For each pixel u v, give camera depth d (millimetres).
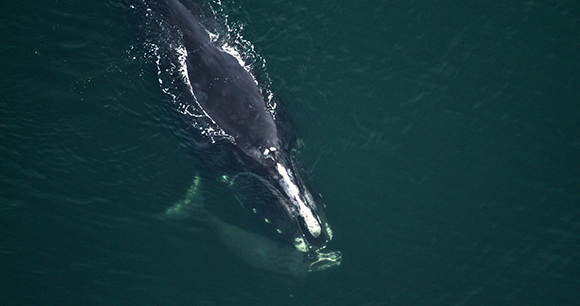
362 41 98500
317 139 89562
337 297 77938
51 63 91875
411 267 80500
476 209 85188
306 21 99000
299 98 92375
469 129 91688
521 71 96062
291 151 84312
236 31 94500
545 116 92125
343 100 93500
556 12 101250
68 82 90625
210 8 94688
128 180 84562
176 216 82375
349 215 84562
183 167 85562
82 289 76188
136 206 82875
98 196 83000
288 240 79625
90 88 90562
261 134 81625
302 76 94188
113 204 82688
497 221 84062
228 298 77438
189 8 91250
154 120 88438
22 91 89312
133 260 79125
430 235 83188
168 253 79938
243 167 82188
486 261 80812
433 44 98688
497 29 99938
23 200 81188
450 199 86062
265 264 79312
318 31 98500
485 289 78562
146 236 80812
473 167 88625
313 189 83750
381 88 94875
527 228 83312
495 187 86875
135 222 81688
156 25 90562
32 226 79812
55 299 75062
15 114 87312
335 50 97438
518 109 92938
